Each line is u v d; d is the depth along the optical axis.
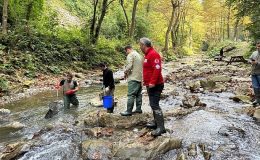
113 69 23.02
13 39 18.00
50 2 36.34
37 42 19.55
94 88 15.01
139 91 8.22
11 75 15.18
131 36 34.59
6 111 10.46
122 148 6.30
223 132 7.19
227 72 19.41
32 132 8.27
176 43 54.03
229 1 24.61
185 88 13.48
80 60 22.41
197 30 70.81
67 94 10.54
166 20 55.38
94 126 8.02
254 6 21.80
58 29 24.88
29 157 6.54
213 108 9.55
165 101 10.84
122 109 9.56
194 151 6.28
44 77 16.67
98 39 28.27
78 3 43.22
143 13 48.62
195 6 57.09
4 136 8.06
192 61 35.91
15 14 22.23
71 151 6.66
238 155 6.18
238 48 40.41
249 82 14.52
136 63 7.97
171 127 7.66
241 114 8.80
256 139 6.95
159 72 6.60
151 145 6.30
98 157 6.30
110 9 42.59
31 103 11.81
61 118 9.37
